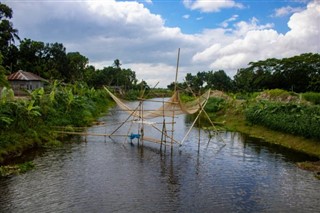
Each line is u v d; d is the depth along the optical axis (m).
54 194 15.41
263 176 18.91
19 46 68.56
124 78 106.12
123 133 32.50
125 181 17.56
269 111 32.53
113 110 56.50
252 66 76.31
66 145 26.08
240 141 29.22
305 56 65.25
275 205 14.76
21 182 16.92
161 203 14.66
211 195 15.79
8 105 23.97
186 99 65.12
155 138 30.69
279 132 29.80
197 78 94.62
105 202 14.62
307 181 18.06
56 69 71.12
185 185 17.16
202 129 36.50
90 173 18.84
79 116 35.22
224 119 41.72
